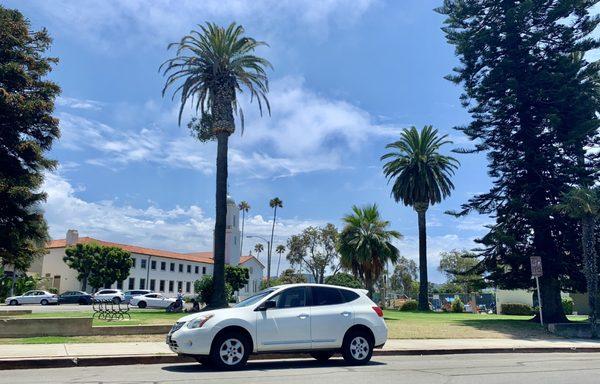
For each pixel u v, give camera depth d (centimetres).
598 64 2944
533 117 2947
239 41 2922
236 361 1034
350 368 1084
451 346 1609
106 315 2355
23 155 2567
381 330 1176
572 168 2806
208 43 2941
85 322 1593
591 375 1035
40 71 2691
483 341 1838
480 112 3069
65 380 888
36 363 1095
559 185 2856
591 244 2319
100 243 6456
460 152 3141
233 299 3650
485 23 3200
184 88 2933
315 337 1102
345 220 3662
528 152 2847
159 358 1193
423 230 4856
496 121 3025
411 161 4856
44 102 2562
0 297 5434
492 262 2948
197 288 3284
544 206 2858
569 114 2878
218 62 2909
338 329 1128
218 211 2800
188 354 1025
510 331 2192
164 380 886
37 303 4912
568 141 2794
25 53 2667
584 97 2894
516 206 2784
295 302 1122
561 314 2711
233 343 1038
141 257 6962
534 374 1042
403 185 4866
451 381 924
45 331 1560
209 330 1022
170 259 7550
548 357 1457
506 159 3009
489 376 1002
